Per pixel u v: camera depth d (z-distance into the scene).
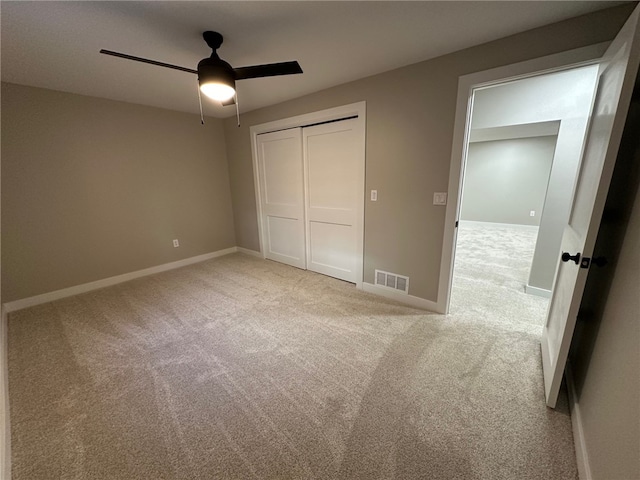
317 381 1.65
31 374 1.74
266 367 1.79
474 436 1.29
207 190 4.06
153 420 1.40
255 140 3.71
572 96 2.47
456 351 1.91
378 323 2.29
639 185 1.06
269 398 1.53
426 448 1.24
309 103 2.90
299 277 3.39
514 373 1.69
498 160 6.40
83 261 3.00
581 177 1.64
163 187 3.57
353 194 2.90
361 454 1.22
